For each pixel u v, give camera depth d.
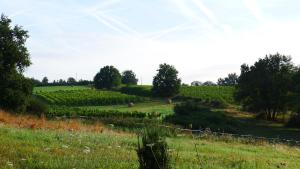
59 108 82.50
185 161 16.97
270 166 18.69
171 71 141.00
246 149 29.09
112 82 167.38
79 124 34.72
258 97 100.31
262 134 70.50
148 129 11.35
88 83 184.38
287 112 106.50
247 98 103.94
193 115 75.38
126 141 22.69
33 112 69.50
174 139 31.23
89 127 33.06
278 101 97.19
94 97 120.50
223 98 126.62
